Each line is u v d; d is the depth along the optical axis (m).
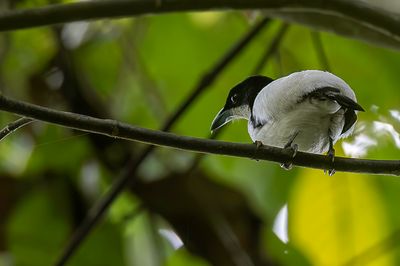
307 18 9.77
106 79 11.52
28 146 10.85
